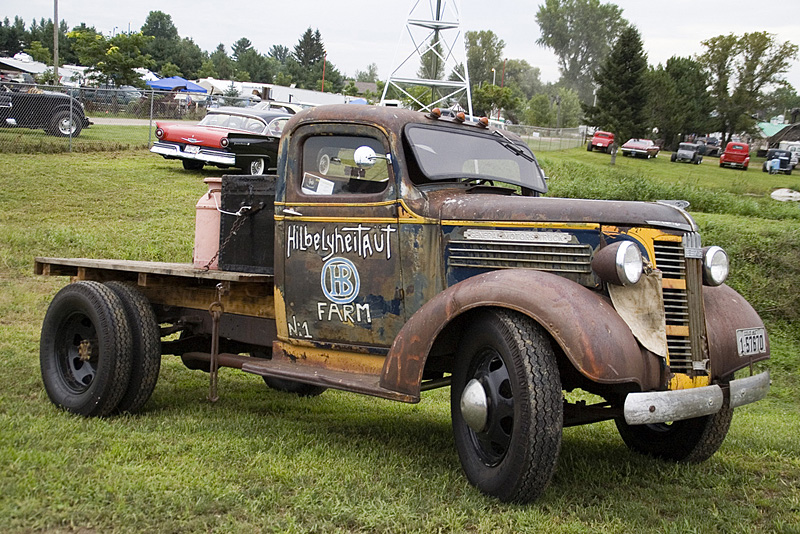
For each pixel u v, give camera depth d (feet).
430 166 15.16
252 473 13.34
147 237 38.19
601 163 123.24
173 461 13.92
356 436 16.47
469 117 17.38
